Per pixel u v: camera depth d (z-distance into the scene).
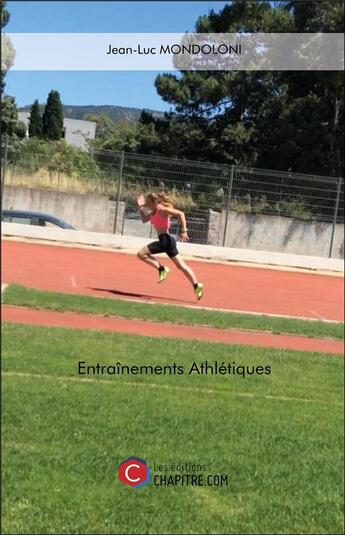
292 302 15.77
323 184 21.77
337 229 22.03
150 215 13.40
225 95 34.66
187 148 35.91
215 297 14.95
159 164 21.02
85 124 30.36
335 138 34.47
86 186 21.30
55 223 20.78
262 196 21.48
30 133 23.20
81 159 21.23
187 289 15.48
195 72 35.00
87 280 15.13
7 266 15.72
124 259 19.39
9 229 20.75
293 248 21.97
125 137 34.69
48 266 16.52
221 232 21.39
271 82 35.22
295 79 35.34
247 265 21.41
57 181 21.14
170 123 36.00
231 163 35.44
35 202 21.05
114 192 21.23
